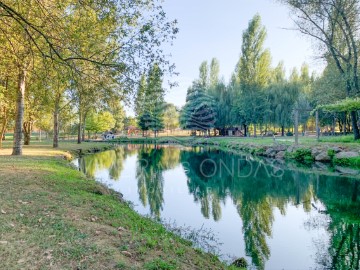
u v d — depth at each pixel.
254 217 9.46
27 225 4.75
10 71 12.51
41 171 10.59
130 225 5.84
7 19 8.36
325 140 26.44
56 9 7.89
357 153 18.81
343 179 15.12
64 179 9.64
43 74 8.48
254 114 46.38
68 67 8.07
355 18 24.27
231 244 7.07
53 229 4.66
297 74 55.19
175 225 8.27
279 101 46.22
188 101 58.00
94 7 7.88
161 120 65.31
